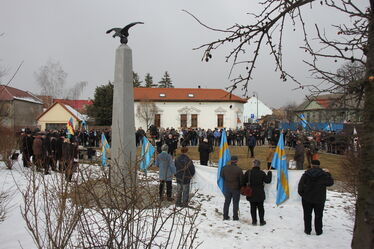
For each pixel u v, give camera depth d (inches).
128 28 366.6
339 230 259.8
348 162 227.3
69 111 1662.2
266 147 1084.5
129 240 111.2
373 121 87.2
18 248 190.4
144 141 392.5
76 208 116.8
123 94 357.1
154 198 126.5
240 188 280.1
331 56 110.3
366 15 98.0
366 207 85.4
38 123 1657.2
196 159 758.5
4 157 496.1
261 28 116.6
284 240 234.5
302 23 119.3
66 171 135.1
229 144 1143.0
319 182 244.4
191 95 1958.7
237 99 1935.3
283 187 329.1
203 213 292.0
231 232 247.4
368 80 88.8
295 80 126.6
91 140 1005.8
